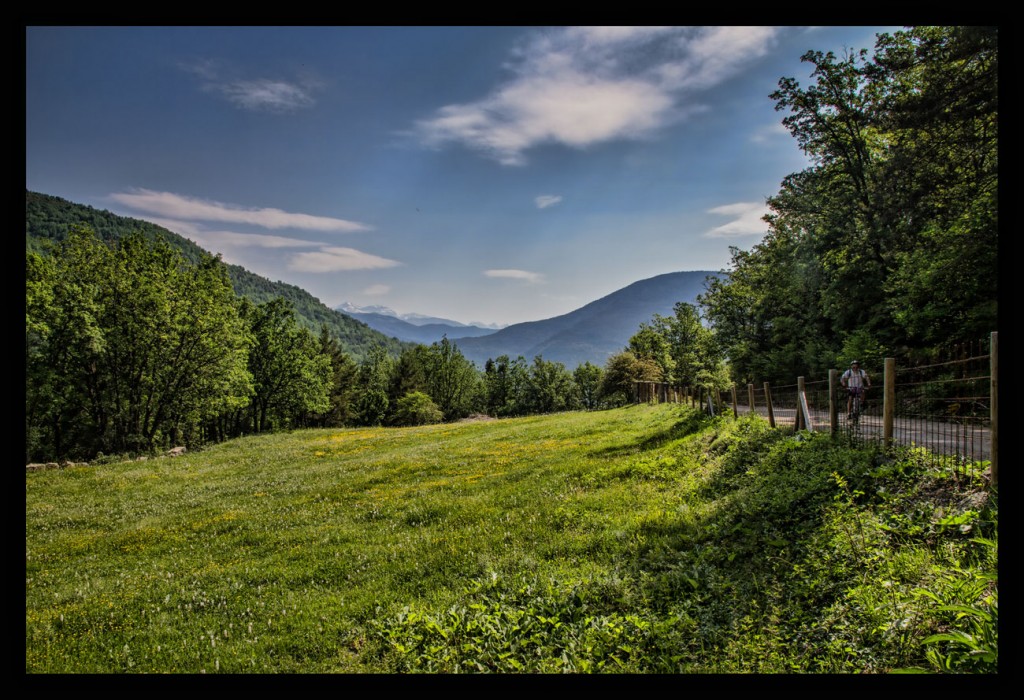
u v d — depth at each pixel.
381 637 9.19
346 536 15.00
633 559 10.95
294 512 18.77
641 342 85.69
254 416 79.50
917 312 24.92
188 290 52.41
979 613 5.67
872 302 32.09
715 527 11.51
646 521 12.88
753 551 9.95
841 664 6.21
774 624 7.53
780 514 10.99
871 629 6.54
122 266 48.47
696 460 18.42
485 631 8.80
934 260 23.48
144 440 50.62
